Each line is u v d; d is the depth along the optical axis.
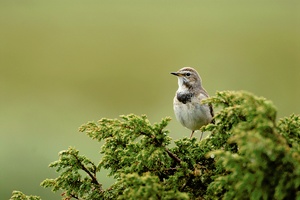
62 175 3.97
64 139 12.74
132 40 30.48
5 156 9.56
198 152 3.84
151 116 17.56
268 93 20.56
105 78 23.41
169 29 33.47
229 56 25.70
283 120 3.51
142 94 21.12
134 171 3.72
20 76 23.62
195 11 37.91
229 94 3.58
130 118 3.73
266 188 3.02
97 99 20.09
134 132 3.68
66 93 20.92
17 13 34.38
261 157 3.00
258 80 21.73
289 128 3.44
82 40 30.64
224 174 3.55
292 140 3.28
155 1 41.69
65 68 25.16
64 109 17.84
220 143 3.68
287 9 35.72
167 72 24.09
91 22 34.38
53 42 29.67
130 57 26.62
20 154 9.77
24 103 18.61
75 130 14.66
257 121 3.05
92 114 17.89
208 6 39.47
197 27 33.59
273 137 3.03
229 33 31.52
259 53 26.66
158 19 36.12
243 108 3.34
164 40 30.44
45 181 3.98
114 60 26.12
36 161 9.62
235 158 3.04
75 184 3.99
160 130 3.68
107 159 4.04
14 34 30.78
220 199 3.44
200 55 26.20
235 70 22.94
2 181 9.13
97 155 11.17
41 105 18.33
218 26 33.56
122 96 21.20
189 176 3.66
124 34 32.19
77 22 34.25
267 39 29.42
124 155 3.81
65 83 22.92
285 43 28.88
